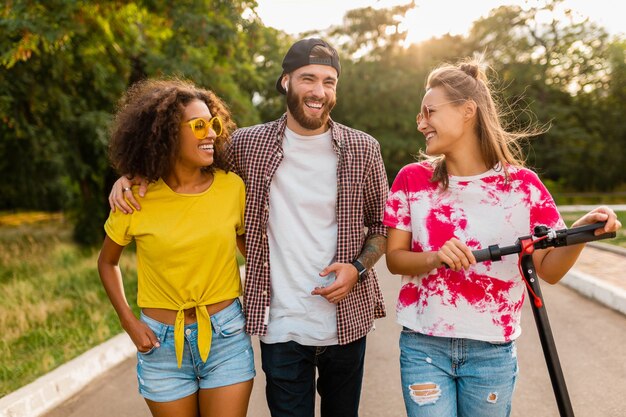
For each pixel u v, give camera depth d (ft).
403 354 7.80
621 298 20.48
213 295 8.20
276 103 99.81
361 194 9.07
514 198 7.45
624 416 12.20
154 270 8.13
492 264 7.36
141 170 8.04
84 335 18.34
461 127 7.42
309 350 8.98
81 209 47.73
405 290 7.90
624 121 114.73
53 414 12.96
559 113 110.32
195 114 7.95
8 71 30.96
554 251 7.26
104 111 38.24
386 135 95.61
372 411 12.66
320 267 8.92
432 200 7.69
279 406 8.93
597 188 115.96
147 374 8.24
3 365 15.34
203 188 8.29
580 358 15.76
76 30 29.17
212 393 8.24
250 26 34.63
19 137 37.06
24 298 22.71
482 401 7.53
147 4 32.37
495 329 7.38
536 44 110.93
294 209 8.95
